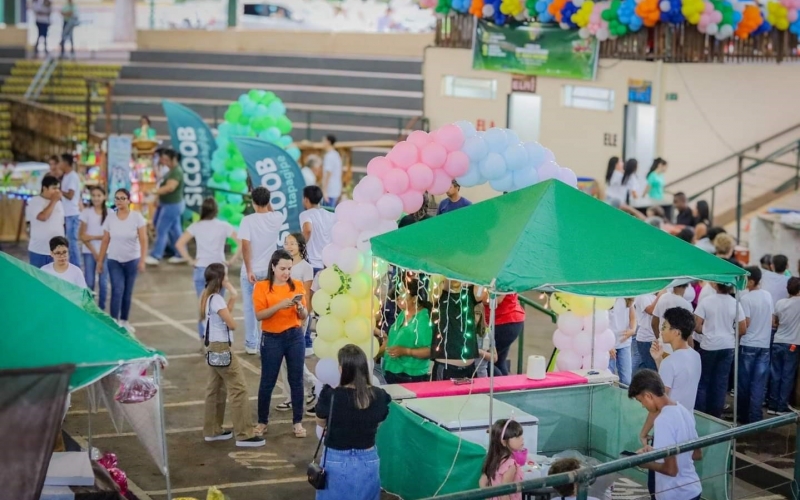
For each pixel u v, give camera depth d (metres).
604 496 9.53
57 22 36.12
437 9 24.78
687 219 18.42
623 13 20.38
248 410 11.32
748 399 12.65
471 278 8.56
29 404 6.59
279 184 17.72
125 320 15.74
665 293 12.05
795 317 12.88
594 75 21.75
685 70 20.81
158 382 7.68
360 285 10.58
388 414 9.42
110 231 15.41
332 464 8.48
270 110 20.78
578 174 22.44
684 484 8.70
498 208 9.49
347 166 23.97
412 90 29.36
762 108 21.22
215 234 14.84
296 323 11.35
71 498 7.94
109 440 11.48
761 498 10.39
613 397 10.83
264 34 32.88
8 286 7.03
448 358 10.61
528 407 10.66
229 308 11.53
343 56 31.14
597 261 8.80
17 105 28.80
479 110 24.59
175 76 31.23
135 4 34.28
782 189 21.39
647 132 21.28
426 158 10.45
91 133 26.47
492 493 6.52
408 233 9.72
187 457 11.01
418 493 9.59
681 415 8.63
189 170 21.78
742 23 20.12
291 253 12.60
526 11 22.72
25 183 23.47
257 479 10.46
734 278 9.23
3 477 6.56
